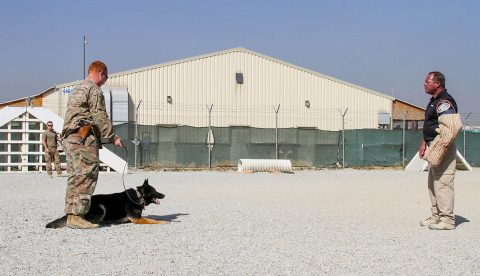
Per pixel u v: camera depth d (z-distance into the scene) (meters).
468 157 32.47
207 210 10.96
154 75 36.94
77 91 8.47
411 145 31.41
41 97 34.81
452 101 8.76
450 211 8.96
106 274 5.71
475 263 6.44
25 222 9.05
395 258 6.66
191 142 28.08
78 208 8.43
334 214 10.68
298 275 5.77
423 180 20.59
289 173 25.09
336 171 27.25
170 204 11.98
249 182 18.78
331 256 6.71
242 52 39.00
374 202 12.91
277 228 8.79
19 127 24.66
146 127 27.41
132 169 26.38
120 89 35.38
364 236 8.17
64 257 6.48
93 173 8.48
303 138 30.25
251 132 29.30
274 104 39.62
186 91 37.66
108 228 8.56
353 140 30.70
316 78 40.47
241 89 38.91
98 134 8.53
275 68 39.66
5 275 5.64
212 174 23.25
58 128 22.70
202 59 38.06
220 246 7.23
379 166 30.84
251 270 5.95
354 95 41.19
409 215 10.66
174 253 6.76
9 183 17.14
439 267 6.22
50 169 20.27
